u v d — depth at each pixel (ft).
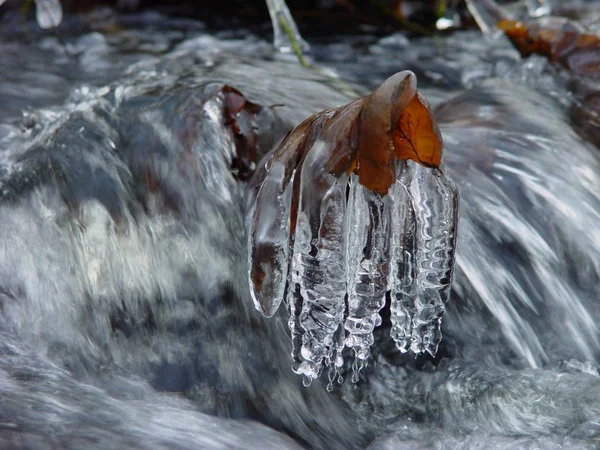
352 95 4.41
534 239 3.94
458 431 3.64
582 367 3.84
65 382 3.53
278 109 4.06
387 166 3.21
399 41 6.67
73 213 3.71
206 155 3.72
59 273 3.67
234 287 3.67
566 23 4.66
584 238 3.98
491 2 6.34
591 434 3.56
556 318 3.90
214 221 3.70
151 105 3.79
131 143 3.75
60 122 3.89
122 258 3.68
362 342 3.34
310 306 3.32
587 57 4.54
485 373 3.77
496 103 4.26
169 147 3.73
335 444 3.59
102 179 3.73
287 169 3.32
